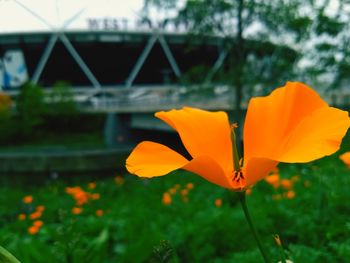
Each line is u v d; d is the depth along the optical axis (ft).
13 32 212.43
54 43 217.97
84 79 230.27
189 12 43.86
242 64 43.37
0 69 219.61
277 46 41.47
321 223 11.00
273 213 13.87
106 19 221.05
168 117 3.28
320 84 40.70
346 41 36.42
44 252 10.30
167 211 21.62
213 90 47.62
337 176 14.80
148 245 11.66
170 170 2.52
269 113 2.97
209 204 21.40
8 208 33.35
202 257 12.49
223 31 44.37
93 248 9.07
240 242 12.80
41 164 56.75
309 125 2.60
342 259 7.27
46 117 153.99
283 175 23.85
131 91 131.03
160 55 227.40
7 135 137.59
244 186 2.70
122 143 106.22
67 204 32.48
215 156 3.22
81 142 139.74
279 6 39.14
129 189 41.29
